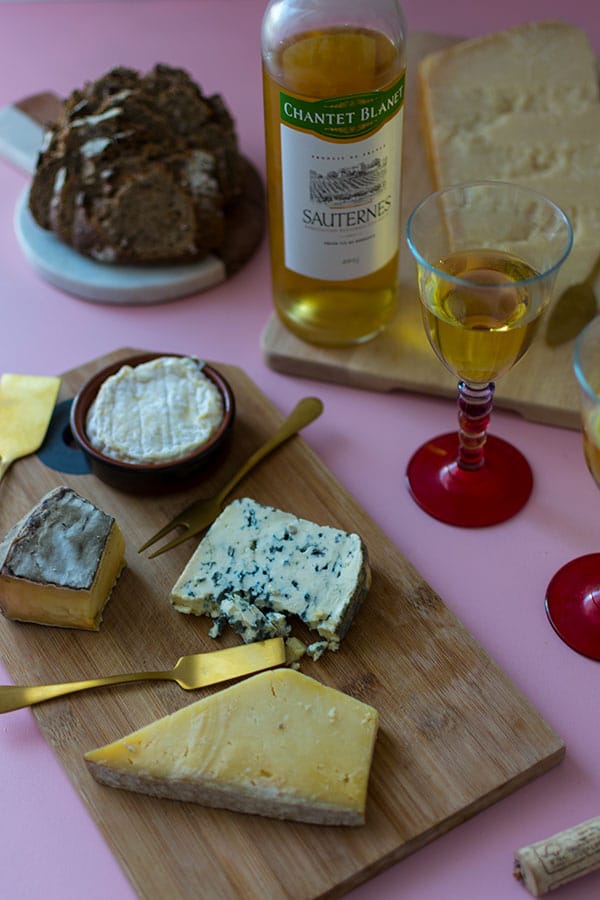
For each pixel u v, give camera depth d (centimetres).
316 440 118
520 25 162
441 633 97
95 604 98
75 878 86
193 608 99
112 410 112
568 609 100
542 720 91
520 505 110
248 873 83
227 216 140
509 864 85
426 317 96
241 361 128
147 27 177
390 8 105
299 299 121
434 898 83
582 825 82
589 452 86
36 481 113
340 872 82
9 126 154
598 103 144
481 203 104
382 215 113
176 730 87
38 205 135
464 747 89
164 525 109
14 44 174
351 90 102
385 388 122
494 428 119
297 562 100
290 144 106
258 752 85
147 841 85
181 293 135
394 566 103
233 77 165
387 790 87
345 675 95
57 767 93
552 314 122
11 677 96
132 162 129
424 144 147
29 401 119
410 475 113
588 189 132
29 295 138
